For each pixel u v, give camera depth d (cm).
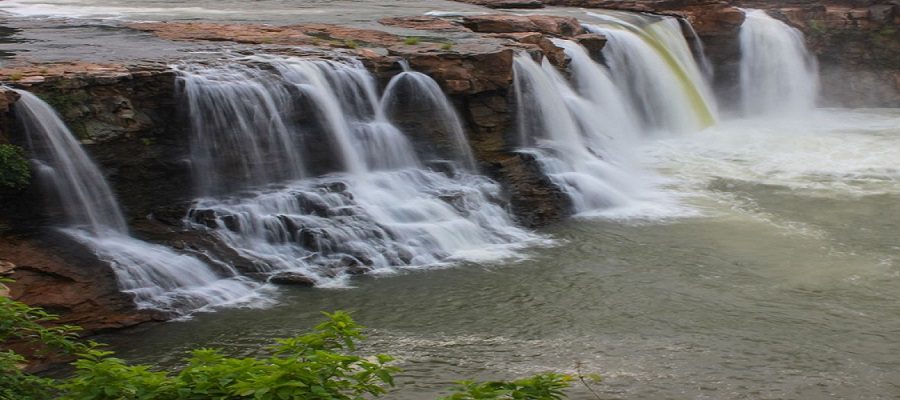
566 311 2014
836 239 2509
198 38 3020
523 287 2142
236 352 1795
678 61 4038
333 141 2562
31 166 2078
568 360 1789
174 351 1797
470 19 3634
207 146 2366
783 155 3412
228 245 2186
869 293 2152
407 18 3716
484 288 2133
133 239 2138
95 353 1136
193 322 1920
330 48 2866
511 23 3609
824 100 4566
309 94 2530
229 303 2012
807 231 2572
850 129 3912
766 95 4434
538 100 3012
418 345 1836
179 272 2053
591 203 2747
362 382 1102
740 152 3453
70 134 2155
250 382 1034
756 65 4425
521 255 2355
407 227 2372
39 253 1973
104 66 2352
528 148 2922
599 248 2414
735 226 2605
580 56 3456
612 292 2122
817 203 2838
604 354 1819
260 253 2206
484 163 2792
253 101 2438
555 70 3259
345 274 2188
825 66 4619
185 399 1042
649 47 3862
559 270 2255
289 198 2372
